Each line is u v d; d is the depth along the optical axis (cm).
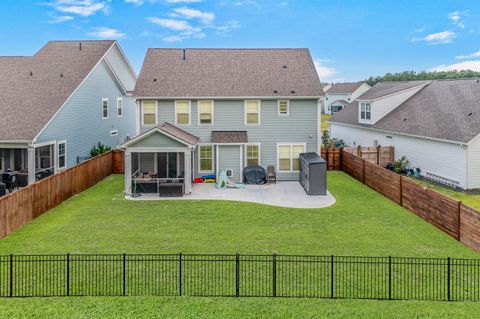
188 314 1019
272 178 2703
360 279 1227
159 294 1123
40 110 2544
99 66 3216
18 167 2638
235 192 2419
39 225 1752
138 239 1578
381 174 2370
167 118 2720
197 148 2722
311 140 2753
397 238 1603
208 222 1816
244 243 1540
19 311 1026
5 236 1595
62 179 2167
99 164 2794
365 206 2103
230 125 2733
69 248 1469
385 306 1062
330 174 3059
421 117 2992
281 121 2736
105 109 3372
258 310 1041
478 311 1036
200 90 2708
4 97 2648
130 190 2345
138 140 2312
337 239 1589
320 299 1100
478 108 2586
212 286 1173
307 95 2684
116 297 1100
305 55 3030
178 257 1381
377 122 3412
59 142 2633
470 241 1496
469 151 2377
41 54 3108
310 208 2064
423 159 2800
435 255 1420
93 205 2108
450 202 1623
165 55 2992
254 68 2900
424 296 1124
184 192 2373
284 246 1508
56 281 1200
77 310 1032
